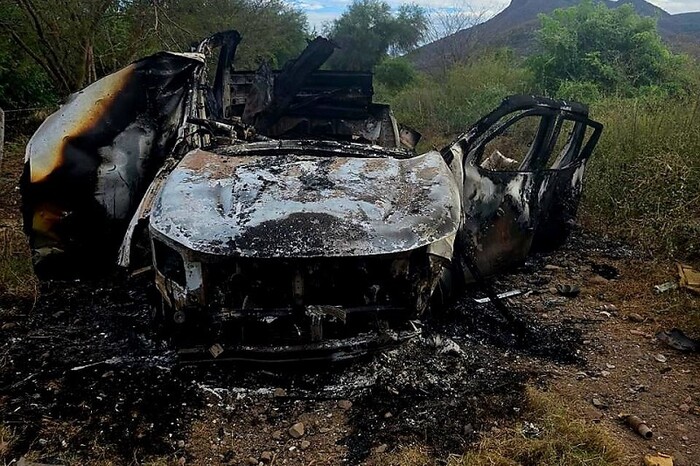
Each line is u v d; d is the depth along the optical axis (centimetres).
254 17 1301
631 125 599
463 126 889
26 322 349
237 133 409
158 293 303
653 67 948
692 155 532
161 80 383
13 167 678
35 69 870
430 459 245
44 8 745
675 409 284
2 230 480
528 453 243
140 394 283
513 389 292
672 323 364
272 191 290
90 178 358
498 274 409
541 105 399
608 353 333
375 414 273
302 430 262
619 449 248
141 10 815
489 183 378
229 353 274
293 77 560
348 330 280
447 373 305
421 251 278
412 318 287
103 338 333
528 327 360
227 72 558
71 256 366
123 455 245
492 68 1095
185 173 308
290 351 271
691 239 467
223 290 272
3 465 237
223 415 273
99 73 870
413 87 1277
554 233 460
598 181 548
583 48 984
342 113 588
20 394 281
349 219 274
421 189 303
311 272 267
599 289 415
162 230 270
